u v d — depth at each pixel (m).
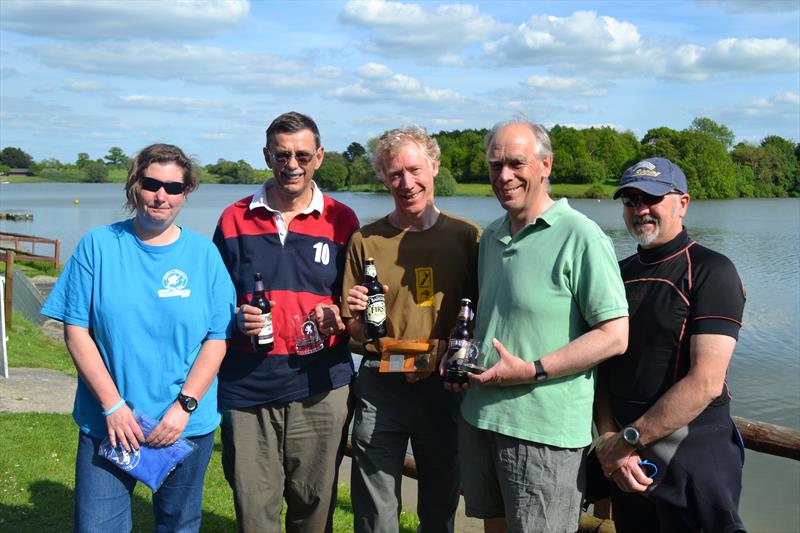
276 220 3.54
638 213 3.00
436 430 3.58
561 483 3.02
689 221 48.88
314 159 3.48
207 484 5.61
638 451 2.94
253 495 3.54
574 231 2.99
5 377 8.55
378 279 3.53
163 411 3.09
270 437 3.55
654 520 3.08
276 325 3.49
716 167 84.06
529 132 3.07
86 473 3.03
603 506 3.94
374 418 3.54
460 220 3.62
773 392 11.21
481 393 3.18
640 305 2.98
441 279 3.50
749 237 37.34
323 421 3.57
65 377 9.05
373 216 49.12
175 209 3.07
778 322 16.47
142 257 3.09
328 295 3.59
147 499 5.13
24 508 4.77
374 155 3.51
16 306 15.14
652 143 88.38
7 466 5.48
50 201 92.50
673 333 2.89
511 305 3.07
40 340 11.67
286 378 3.49
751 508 7.26
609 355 2.89
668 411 2.81
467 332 3.27
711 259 2.88
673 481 2.87
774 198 88.94
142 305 3.05
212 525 4.82
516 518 3.07
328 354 3.59
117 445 2.98
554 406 3.00
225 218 3.64
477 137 94.94
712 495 2.82
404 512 5.55
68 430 6.54
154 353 3.06
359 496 3.57
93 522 3.00
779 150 93.62
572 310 3.01
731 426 2.96
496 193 3.15
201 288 3.16
